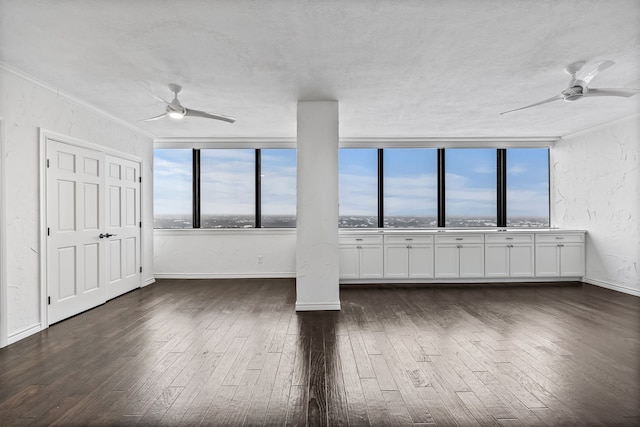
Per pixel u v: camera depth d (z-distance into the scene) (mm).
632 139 4875
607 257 5332
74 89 3730
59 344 3121
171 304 4527
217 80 3502
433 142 6250
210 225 6453
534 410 2070
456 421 1971
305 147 4148
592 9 2291
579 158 5816
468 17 2389
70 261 3969
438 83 3609
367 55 2961
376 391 2299
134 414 2035
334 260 4191
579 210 5844
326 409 2090
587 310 4172
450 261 5730
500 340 3191
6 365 2688
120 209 5027
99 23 2434
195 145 6270
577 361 2738
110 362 2740
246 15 2348
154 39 2670
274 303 4570
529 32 2588
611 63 2621
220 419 1993
